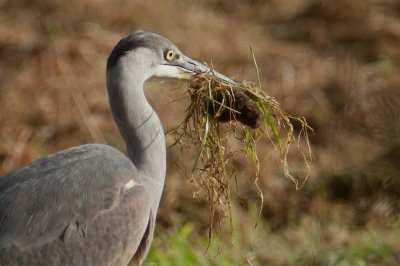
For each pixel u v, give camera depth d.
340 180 12.72
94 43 15.57
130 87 7.83
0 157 13.16
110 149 7.79
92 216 7.09
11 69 14.85
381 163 12.69
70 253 6.91
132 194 7.38
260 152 13.04
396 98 13.85
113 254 7.13
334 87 14.93
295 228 11.72
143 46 7.95
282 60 16.06
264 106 7.97
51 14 16.28
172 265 10.09
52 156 7.60
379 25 17.06
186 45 16.25
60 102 14.04
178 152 12.73
